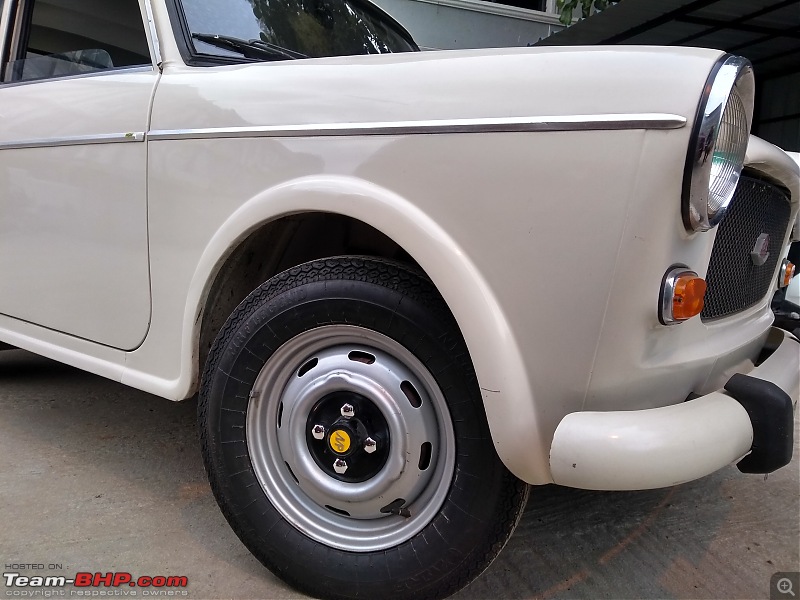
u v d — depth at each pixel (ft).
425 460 4.44
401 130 4.07
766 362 4.87
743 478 7.14
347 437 4.55
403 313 4.26
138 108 5.38
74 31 6.63
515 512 4.22
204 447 4.99
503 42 22.53
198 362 5.22
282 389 4.86
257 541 4.84
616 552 5.62
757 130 27.37
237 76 4.93
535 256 3.77
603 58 3.67
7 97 6.73
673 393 4.12
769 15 18.70
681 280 3.66
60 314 6.34
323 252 5.69
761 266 5.57
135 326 5.64
